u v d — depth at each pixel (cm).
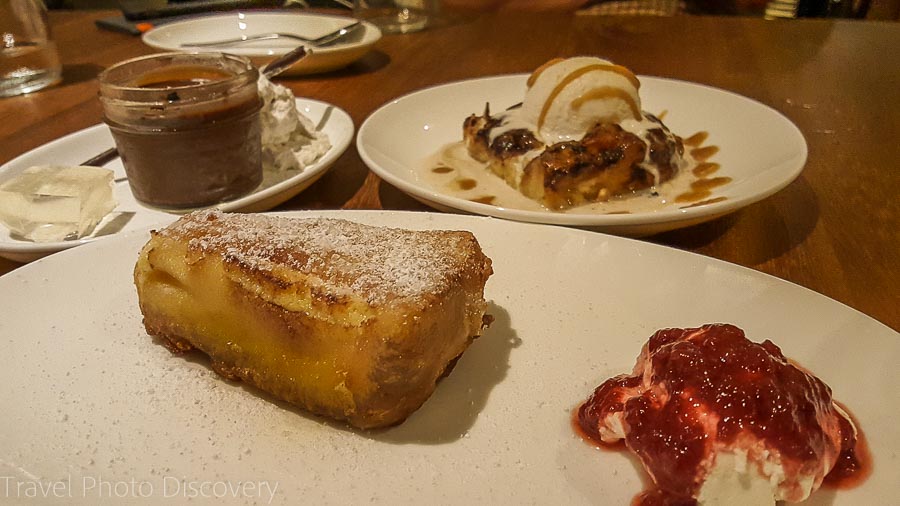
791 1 63
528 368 18
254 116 28
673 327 18
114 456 15
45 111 41
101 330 19
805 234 25
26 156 31
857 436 15
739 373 14
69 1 71
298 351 16
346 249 17
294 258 17
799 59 47
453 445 16
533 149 30
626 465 15
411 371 15
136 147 26
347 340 16
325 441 16
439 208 25
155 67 29
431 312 15
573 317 19
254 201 26
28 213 25
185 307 18
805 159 26
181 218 20
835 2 62
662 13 65
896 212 26
